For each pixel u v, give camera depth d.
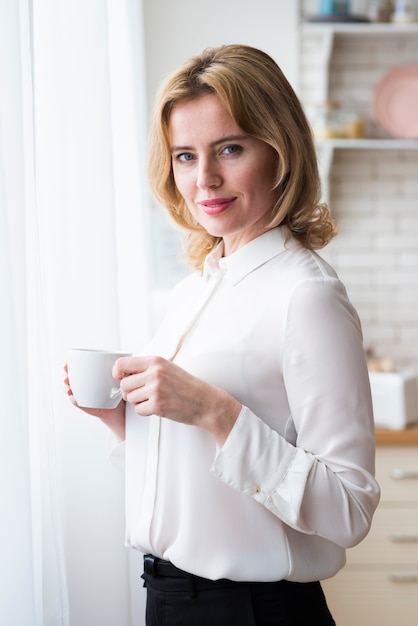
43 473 1.24
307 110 3.22
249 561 1.16
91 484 1.49
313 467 1.09
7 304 1.06
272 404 1.18
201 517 1.17
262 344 1.17
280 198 1.22
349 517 1.09
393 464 2.61
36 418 1.23
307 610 1.21
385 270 3.32
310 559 1.20
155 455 1.21
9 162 1.08
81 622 1.48
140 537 1.22
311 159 1.24
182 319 1.29
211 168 1.16
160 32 3.21
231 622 1.17
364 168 3.28
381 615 2.58
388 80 3.19
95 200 1.45
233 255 1.23
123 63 1.96
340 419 1.10
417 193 3.29
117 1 1.91
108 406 1.16
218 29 3.21
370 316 3.33
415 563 2.58
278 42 3.21
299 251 1.21
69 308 1.43
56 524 1.27
